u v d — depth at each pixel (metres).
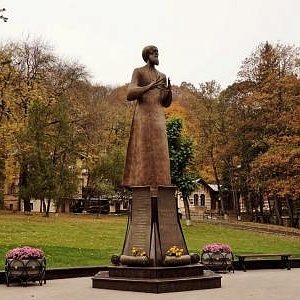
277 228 52.00
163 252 14.80
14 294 13.63
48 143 46.34
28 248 16.16
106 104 65.56
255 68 59.56
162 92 16.50
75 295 13.20
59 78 56.69
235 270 21.45
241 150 60.28
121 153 57.94
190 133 65.25
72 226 38.66
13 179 53.19
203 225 50.22
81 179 58.94
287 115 50.16
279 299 12.52
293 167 48.44
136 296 12.78
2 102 50.03
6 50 51.38
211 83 82.81
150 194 15.31
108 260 22.39
